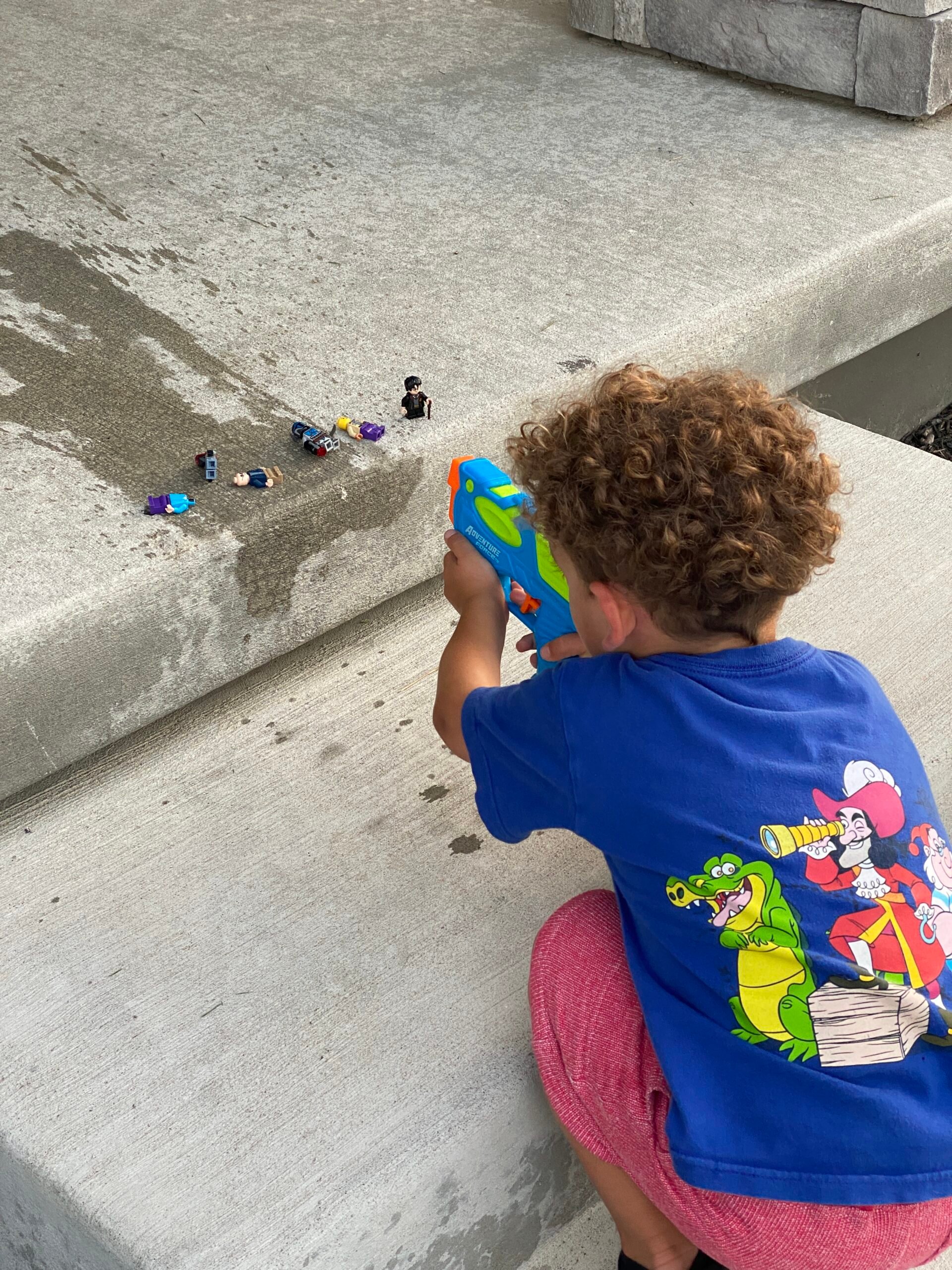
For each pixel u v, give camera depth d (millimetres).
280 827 1890
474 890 1790
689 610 1323
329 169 3152
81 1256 1464
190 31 4047
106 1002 1625
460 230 2887
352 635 2279
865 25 3404
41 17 4113
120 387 2270
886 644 2205
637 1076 1390
